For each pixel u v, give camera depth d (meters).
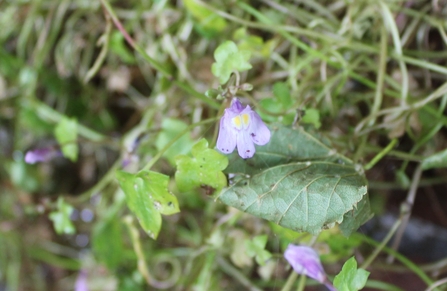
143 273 0.23
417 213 0.23
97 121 0.26
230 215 0.22
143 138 0.23
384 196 0.23
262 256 0.20
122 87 0.25
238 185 0.18
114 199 0.25
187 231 0.25
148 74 0.25
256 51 0.22
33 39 0.26
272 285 0.23
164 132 0.21
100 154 0.27
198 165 0.18
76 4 0.25
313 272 0.19
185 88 0.21
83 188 0.27
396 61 0.22
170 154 0.21
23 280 0.28
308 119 0.20
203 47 0.24
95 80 0.26
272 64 0.23
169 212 0.18
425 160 0.20
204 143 0.18
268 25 0.22
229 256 0.24
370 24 0.22
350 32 0.22
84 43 0.25
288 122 0.20
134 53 0.24
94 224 0.26
